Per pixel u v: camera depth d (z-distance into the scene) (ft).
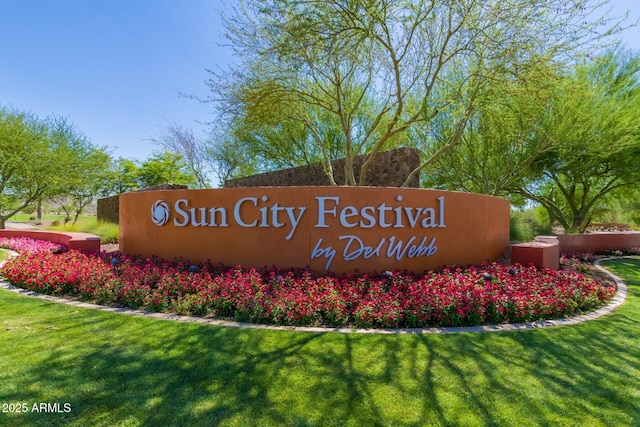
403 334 13.91
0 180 70.13
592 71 52.54
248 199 22.49
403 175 34.50
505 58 25.93
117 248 37.55
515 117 39.91
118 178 97.60
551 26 24.44
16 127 67.10
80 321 15.06
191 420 8.32
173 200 24.77
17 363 11.01
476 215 25.48
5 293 20.36
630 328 15.28
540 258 24.30
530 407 9.09
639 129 48.42
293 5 23.85
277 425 8.20
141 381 10.01
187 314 16.19
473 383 10.21
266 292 17.24
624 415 8.82
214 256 23.32
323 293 17.29
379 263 21.85
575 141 47.83
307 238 21.72
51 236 44.57
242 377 10.28
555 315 16.72
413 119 29.43
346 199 21.65
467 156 57.26
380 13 24.35
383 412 8.75
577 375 10.83
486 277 20.33
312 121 51.26
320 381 10.13
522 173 57.36
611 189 62.59
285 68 31.14
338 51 25.95
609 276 29.35
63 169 72.74
